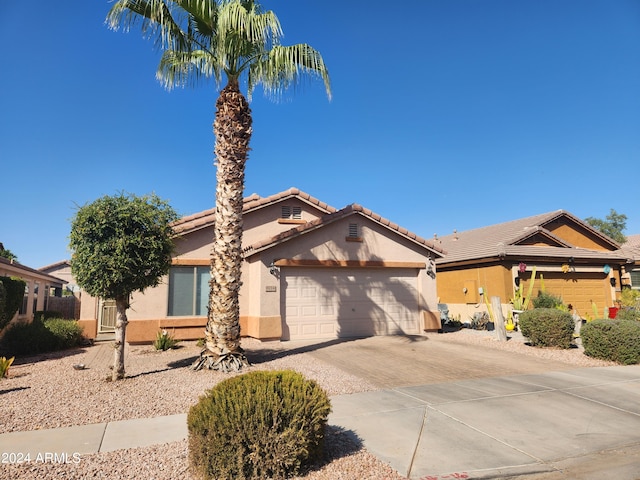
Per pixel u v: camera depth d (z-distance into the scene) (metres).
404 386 8.41
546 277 19.64
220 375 8.99
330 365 10.30
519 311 16.61
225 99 10.16
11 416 6.45
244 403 4.45
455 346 13.15
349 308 15.32
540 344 12.49
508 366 10.27
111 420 6.34
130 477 4.45
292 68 10.43
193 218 15.70
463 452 5.20
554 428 6.04
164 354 12.09
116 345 8.77
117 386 8.20
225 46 9.90
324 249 15.08
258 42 10.02
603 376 9.16
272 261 14.32
